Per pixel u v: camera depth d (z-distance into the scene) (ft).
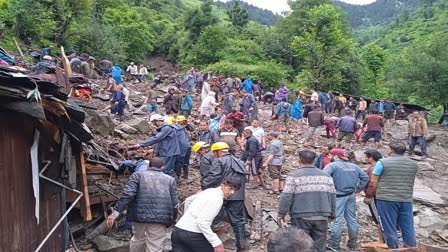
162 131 28.19
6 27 84.89
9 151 15.30
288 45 174.81
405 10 433.48
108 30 131.03
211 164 23.71
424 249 17.02
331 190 19.15
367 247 19.92
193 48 175.11
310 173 19.16
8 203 15.12
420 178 44.93
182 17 229.45
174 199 19.27
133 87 83.51
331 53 144.97
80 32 114.01
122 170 26.68
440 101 111.14
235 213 22.03
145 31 172.55
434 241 29.04
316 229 18.83
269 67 147.13
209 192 16.17
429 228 31.04
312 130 51.16
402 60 118.73
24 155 16.20
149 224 18.53
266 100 87.56
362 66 165.89
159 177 19.04
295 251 6.66
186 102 51.01
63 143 18.16
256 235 26.71
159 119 30.83
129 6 224.74
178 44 192.65
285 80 152.25
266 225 28.60
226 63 148.97
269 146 34.53
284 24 187.42
